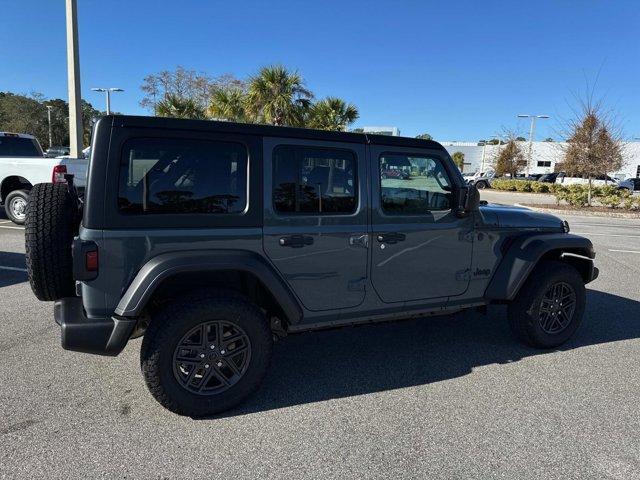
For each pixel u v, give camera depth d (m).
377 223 3.68
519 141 52.94
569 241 4.45
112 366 3.93
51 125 63.81
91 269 2.89
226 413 3.28
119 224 2.94
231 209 3.21
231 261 3.12
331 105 23.56
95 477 2.58
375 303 3.79
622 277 7.68
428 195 3.95
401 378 3.89
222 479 2.60
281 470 2.68
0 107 64.31
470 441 3.00
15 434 2.96
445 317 5.48
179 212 3.08
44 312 5.16
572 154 22.73
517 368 4.12
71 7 11.98
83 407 3.30
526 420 3.26
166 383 3.07
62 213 3.25
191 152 3.10
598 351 4.54
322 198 3.49
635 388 3.77
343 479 2.62
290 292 3.42
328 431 3.09
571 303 4.59
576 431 3.13
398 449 2.90
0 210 13.65
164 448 2.86
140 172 2.98
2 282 6.31
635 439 3.05
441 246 3.98
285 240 3.35
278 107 21.89
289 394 3.58
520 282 4.27
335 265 3.56
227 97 23.02
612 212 20.42
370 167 3.64
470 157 67.69
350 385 3.75
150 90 36.66
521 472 2.71
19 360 4.00
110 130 2.91
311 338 4.75
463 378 3.91
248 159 3.23
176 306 3.09
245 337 3.26
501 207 4.68
